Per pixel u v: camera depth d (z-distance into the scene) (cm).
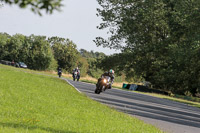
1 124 2622
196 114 7962
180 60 16325
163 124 4716
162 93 19262
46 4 1102
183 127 4775
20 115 3262
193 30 16375
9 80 7962
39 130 2605
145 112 6119
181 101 14538
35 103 4444
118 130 3309
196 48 15388
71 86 10150
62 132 2728
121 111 5422
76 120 3547
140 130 3553
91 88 11400
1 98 4384
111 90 13000
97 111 4697
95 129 3125
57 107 4403
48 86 8100
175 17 18762
